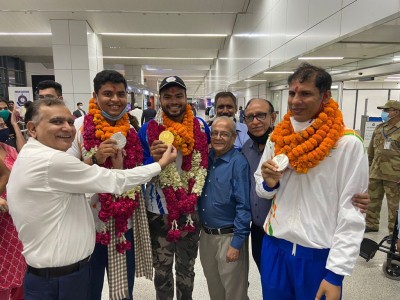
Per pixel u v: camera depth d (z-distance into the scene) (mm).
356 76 4770
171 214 1650
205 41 13648
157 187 1709
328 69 5547
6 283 1704
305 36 4812
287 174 1295
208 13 10047
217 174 1700
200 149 1722
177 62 19438
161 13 9664
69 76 9648
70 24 9461
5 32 10531
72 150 1553
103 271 1670
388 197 3453
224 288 1849
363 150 1154
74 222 1230
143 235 1670
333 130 1148
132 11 9297
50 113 1173
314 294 1248
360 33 3209
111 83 1503
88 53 9719
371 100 6953
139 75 19984
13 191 1142
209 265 1818
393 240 2619
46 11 8898
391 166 3365
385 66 4125
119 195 1521
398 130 3334
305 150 1176
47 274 1188
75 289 1241
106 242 1506
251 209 1697
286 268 1327
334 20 3789
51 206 1149
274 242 1380
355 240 1119
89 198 1529
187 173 1706
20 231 1174
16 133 2760
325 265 1223
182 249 1836
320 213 1196
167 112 1711
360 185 1145
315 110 1197
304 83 1163
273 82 9719
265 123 1771
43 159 1118
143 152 1731
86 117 1571
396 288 2488
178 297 1925
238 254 1641
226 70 13898
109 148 1418
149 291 2422
